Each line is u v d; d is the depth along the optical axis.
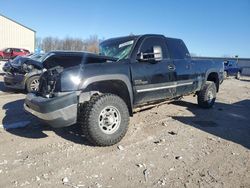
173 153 4.76
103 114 4.85
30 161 4.29
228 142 5.42
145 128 6.10
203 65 7.88
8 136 5.36
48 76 4.87
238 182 3.85
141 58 5.63
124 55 5.76
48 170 4.02
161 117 7.07
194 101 9.46
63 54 5.30
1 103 8.41
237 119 7.34
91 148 4.85
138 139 5.38
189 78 7.15
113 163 4.30
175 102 9.15
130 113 5.69
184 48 7.26
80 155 4.55
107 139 4.86
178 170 4.14
